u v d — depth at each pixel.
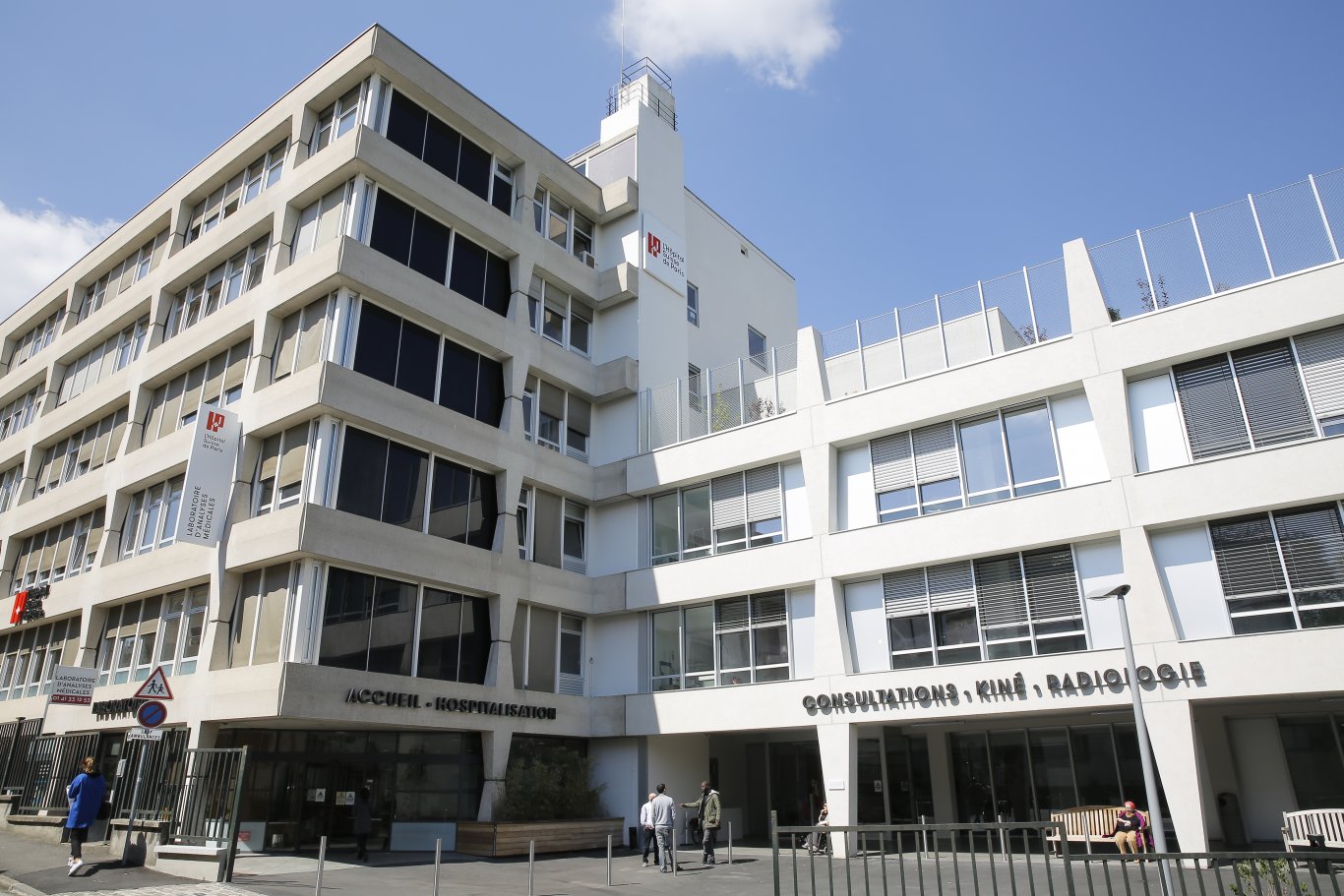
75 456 31.95
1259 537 18.09
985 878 14.70
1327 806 19.16
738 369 28.14
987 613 21.08
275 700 19.23
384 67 24.73
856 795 21.72
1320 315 17.98
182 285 28.72
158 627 24.28
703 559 26.00
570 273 30.02
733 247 40.06
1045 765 22.55
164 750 17.59
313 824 21.52
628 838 25.03
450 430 24.42
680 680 25.98
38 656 30.12
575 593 27.42
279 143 27.12
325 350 22.30
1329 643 16.59
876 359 24.84
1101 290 20.92
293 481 21.70
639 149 32.97
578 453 29.53
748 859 21.22
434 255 25.61
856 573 22.98
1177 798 17.45
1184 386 19.59
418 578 22.94
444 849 22.42
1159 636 18.38
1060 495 20.28
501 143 28.12
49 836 19.98
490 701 23.80
